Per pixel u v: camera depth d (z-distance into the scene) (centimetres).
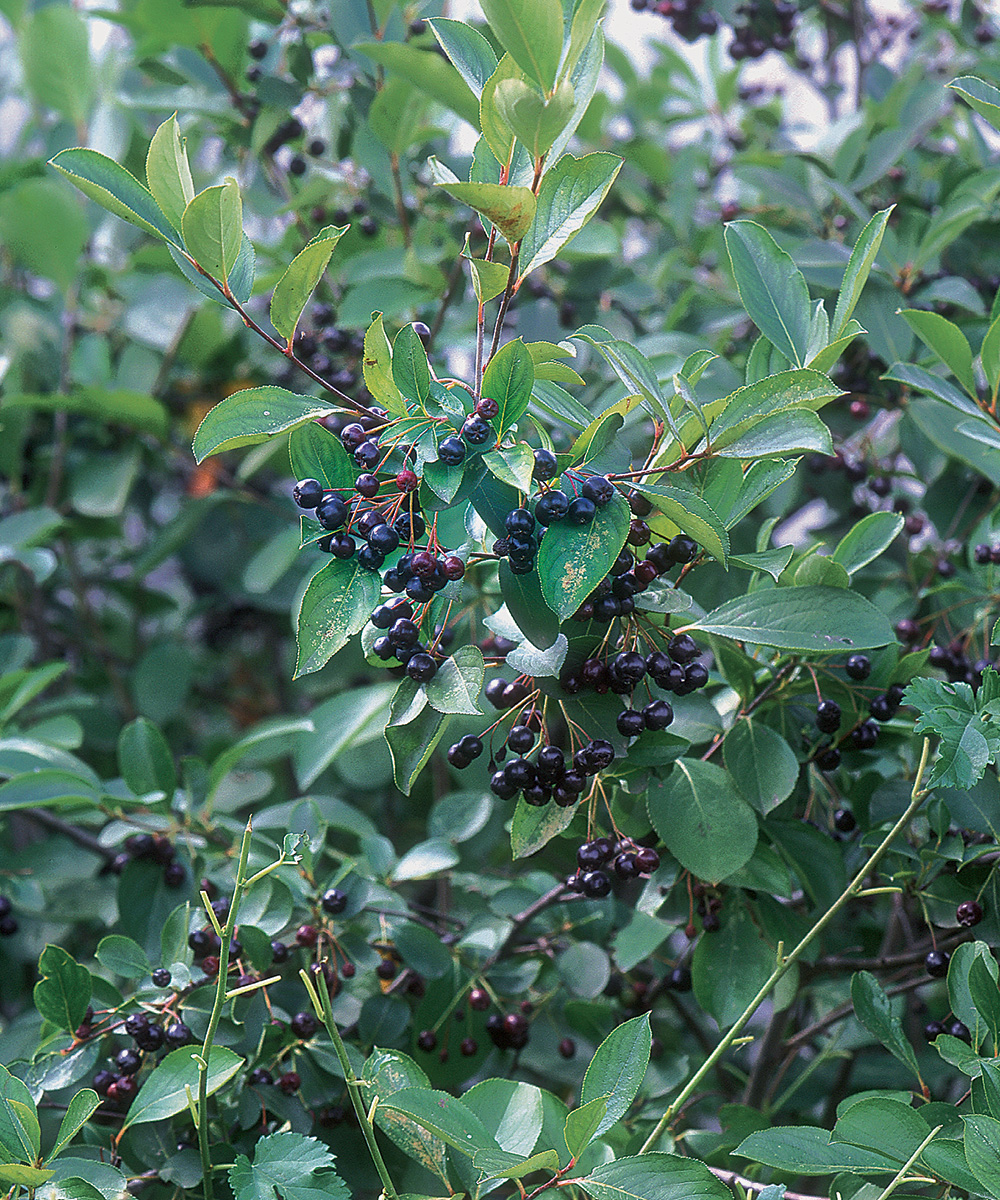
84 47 176
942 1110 98
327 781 162
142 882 114
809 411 94
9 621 177
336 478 96
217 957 105
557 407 99
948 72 169
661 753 99
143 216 96
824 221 138
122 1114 104
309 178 156
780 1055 116
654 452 96
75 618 187
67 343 169
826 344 100
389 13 129
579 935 118
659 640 99
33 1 197
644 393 94
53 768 116
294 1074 105
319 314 135
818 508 158
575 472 94
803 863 105
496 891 118
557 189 96
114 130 176
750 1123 107
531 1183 111
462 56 97
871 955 125
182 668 169
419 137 136
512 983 114
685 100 187
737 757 102
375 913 112
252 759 148
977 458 119
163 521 205
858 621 97
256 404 93
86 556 192
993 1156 91
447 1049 113
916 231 131
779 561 97
